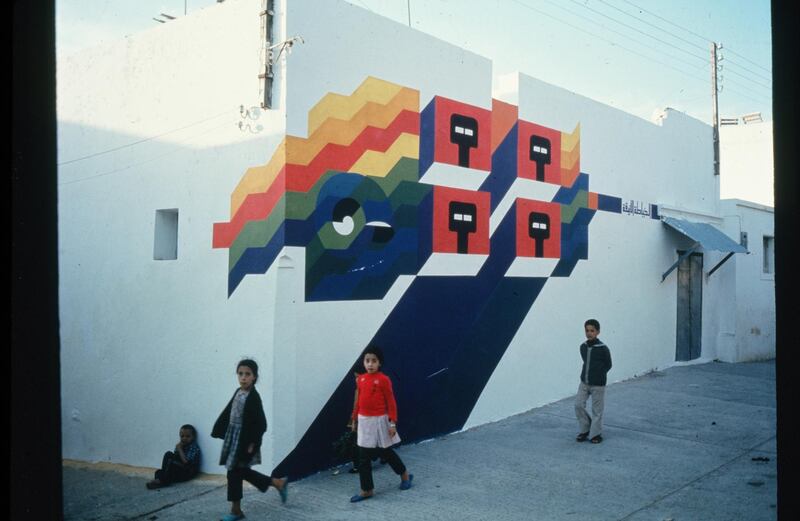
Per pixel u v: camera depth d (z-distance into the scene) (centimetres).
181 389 727
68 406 845
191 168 736
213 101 718
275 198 658
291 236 658
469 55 894
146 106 786
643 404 1039
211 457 692
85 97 855
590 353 816
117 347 798
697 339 1513
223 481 664
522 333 988
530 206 1007
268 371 646
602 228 1184
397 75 785
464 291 882
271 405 642
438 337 841
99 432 809
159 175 769
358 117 734
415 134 809
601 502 594
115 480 695
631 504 589
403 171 791
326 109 697
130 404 778
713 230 1455
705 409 1005
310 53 679
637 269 1295
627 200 1263
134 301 786
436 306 838
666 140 1404
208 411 700
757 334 1669
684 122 1474
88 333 831
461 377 876
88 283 839
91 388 822
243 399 557
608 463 721
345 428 714
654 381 1242
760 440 825
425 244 822
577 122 1119
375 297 753
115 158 819
